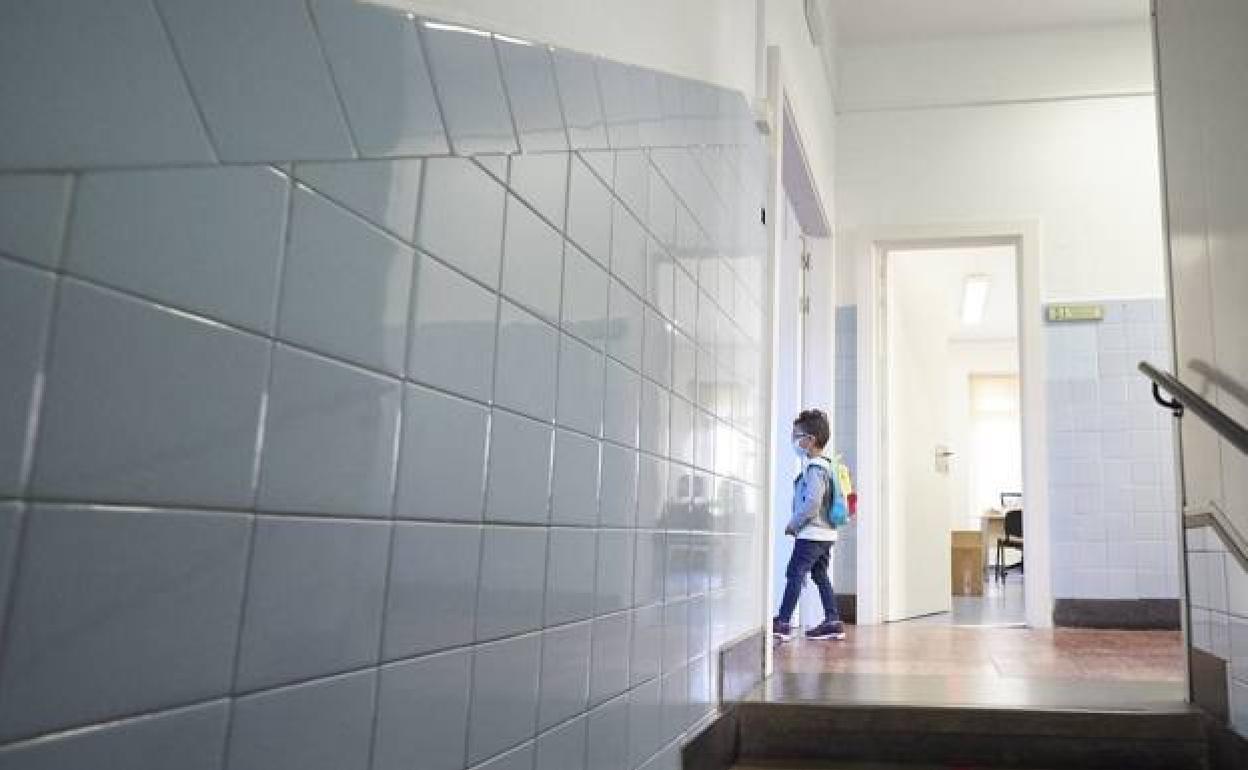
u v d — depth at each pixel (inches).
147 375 25.5
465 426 42.8
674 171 77.4
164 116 26.2
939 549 245.1
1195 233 96.6
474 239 43.6
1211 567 94.4
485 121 44.8
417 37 39.1
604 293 60.6
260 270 29.9
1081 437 203.2
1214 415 81.5
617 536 63.3
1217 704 92.7
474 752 43.4
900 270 231.1
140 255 25.3
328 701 33.2
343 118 34.1
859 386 210.2
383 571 36.5
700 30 87.7
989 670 127.8
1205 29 92.9
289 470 31.3
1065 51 215.8
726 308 97.8
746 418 109.2
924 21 215.3
